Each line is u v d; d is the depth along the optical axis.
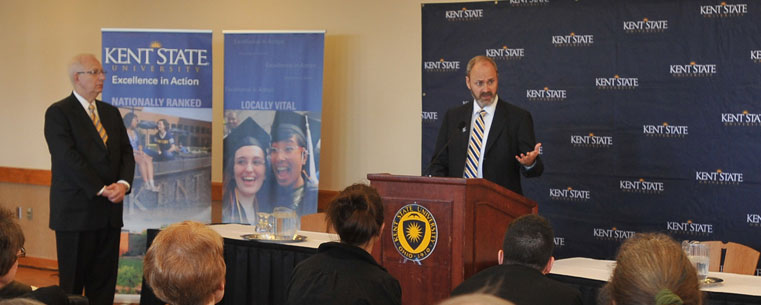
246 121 5.65
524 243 2.27
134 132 5.66
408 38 5.62
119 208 4.59
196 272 1.87
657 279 1.45
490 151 3.80
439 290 2.88
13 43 7.09
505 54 5.15
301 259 3.70
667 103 4.72
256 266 3.87
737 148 4.55
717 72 4.58
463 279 2.82
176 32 5.64
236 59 5.66
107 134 4.58
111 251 4.62
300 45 5.55
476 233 2.87
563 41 4.99
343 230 2.39
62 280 4.43
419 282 2.93
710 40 4.59
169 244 1.90
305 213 5.55
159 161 5.67
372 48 5.77
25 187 7.07
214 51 6.33
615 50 4.84
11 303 1.08
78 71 4.48
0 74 7.16
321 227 4.57
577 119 4.97
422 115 5.39
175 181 5.68
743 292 2.71
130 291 5.64
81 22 6.78
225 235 4.08
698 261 2.90
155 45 5.64
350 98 5.86
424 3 5.46
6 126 7.16
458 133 3.89
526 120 3.84
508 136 3.81
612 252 4.90
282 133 5.59
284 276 3.76
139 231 5.66
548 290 2.08
